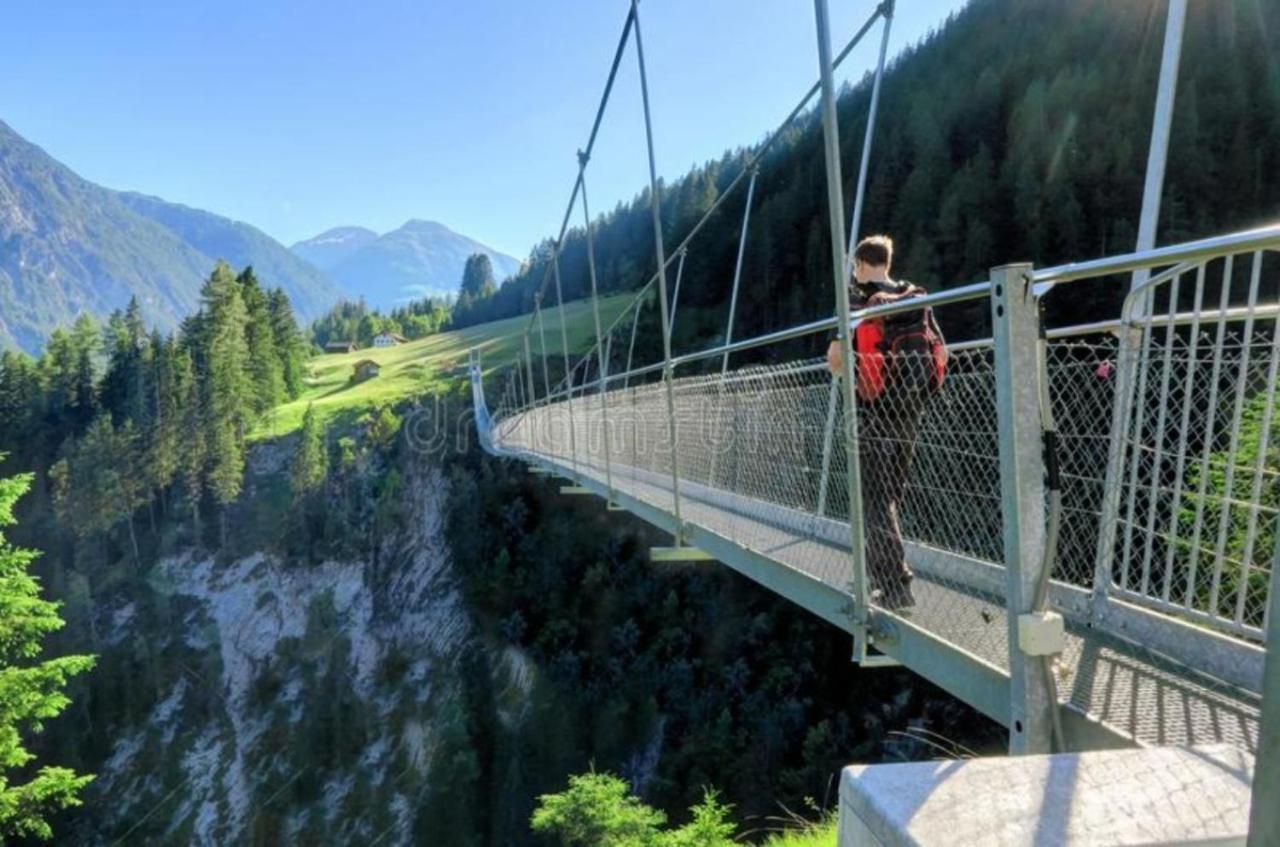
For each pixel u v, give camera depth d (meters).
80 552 51.28
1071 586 2.62
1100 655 2.20
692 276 53.91
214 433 53.66
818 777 26.72
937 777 0.99
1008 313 1.86
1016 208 37.62
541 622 40.38
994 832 0.86
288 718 39.78
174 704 41.53
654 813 12.91
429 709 38.78
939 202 41.97
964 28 57.09
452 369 64.06
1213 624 2.13
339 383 71.75
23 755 10.59
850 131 49.16
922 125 46.66
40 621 10.87
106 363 66.75
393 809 34.56
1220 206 32.41
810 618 32.50
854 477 2.51
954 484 2.89
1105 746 1.71
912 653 2.42
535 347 59.84
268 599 46.91
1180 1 2.50
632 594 38.78
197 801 36.69
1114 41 43.47
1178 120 34.16
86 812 36.12
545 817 12.70
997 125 45.12
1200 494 2.17
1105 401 2.63
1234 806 0.91
